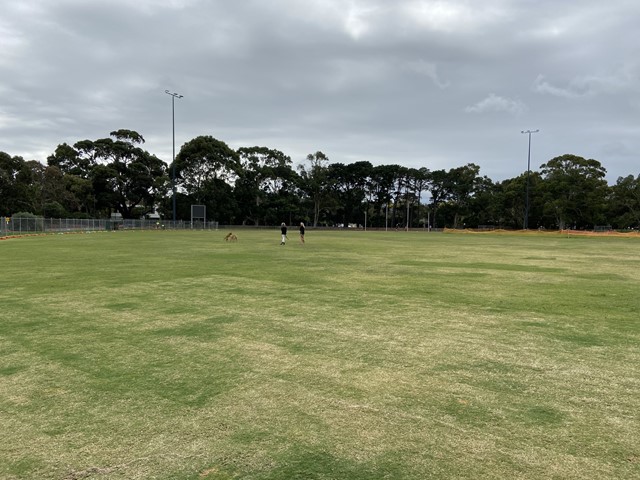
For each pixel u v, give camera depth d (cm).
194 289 1005
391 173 10050
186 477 278
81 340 587
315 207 9438
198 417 362
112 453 307
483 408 381
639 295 958
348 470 285
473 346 568
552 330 652
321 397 404
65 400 396
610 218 7569
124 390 419
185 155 7388
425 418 361
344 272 1339
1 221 3872
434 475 279
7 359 509
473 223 9988
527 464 292
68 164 7831
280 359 513
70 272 1295
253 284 1084
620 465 291
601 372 472
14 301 858
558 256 2097
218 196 7575
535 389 424
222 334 620
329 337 607
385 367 487
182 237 3781
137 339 593
